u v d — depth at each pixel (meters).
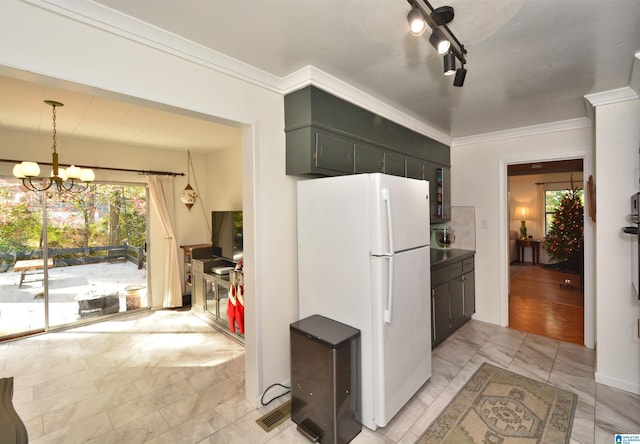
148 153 4.61
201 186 5.18
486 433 1.94
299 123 2.22
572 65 2.01
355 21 1.55
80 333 3.76
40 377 2.71
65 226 4.02
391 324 1.99
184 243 4.98
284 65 2.04
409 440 1.89
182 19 1.53
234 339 3.52
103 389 2.50
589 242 3.09
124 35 1.54
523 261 8.10
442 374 2.63
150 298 4.65
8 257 3.66
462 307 3.59
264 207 2.21
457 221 4.04
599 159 2.46
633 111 2.32
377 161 2.76
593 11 1.46
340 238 2.08
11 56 1.25
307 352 1.93
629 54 1.87
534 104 2.73
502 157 3.66
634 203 2.26
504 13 1.48
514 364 2.79
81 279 4.14
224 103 1.98
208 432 1.98
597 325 2.49
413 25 1.25
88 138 3.99
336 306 2.12
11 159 3.57
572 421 2.03
